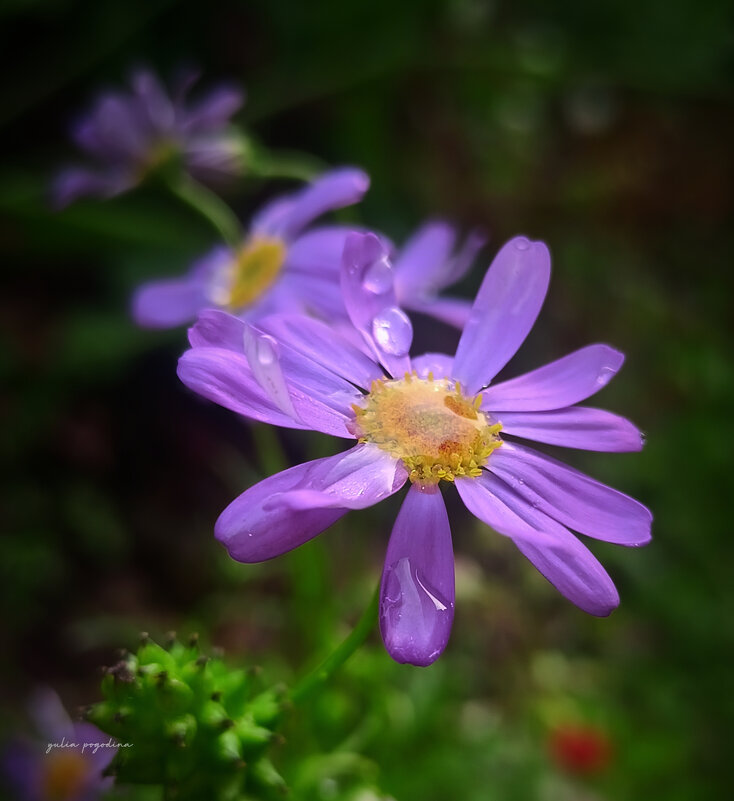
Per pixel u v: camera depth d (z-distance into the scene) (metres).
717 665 0.15
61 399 0.18
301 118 0.22
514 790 0.13
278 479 0.06
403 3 0.21
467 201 0.21
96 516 0.18
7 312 0.19
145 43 0.21
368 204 0.20
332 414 0.07
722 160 0.23
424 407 0.07
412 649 0.06
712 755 0.14
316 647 0.11
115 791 0.09
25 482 0.18
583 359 0.07
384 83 0.21
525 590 0.15
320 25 0.21
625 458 0.17
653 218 0.22
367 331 0.07
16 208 0.19
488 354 0.07
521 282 0.07
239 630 0.15
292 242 0.11
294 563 0.11
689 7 0.22
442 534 0.06
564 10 0.23
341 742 0.11
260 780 0.07
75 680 0.16
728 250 0.22
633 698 0.14
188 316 0.12
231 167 0.13
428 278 0.10
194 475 0.19
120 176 0.13
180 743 0.06
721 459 0.17
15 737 0.13
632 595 0.16
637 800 0.13
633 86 0.22
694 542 0.16
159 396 0.19
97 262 0.20
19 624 0.16
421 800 0.12
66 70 0.20
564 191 0.22
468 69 0.21
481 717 0.13
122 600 0.17
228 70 0.21
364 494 0.06
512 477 0.07
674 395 0.18
